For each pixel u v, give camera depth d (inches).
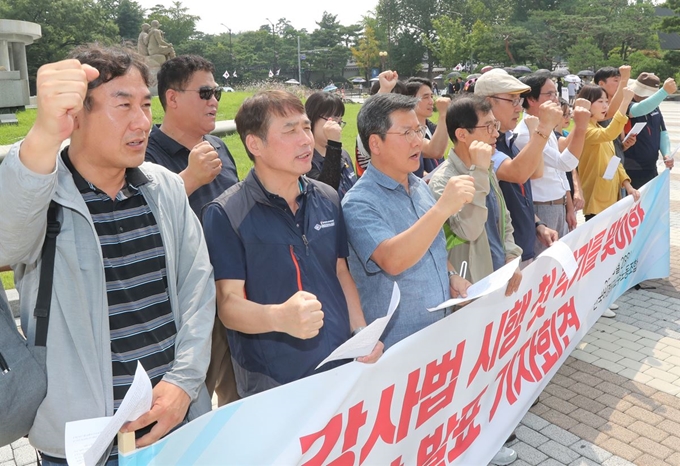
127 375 69.4
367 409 76.3
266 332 76.7
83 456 53.0
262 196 82.6
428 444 93.7
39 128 55.2
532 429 137.1
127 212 71.4
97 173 69.1
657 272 218.7
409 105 95.9
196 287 75.4
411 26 3240.7
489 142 117.0
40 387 63.6
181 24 3715.6
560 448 129.8
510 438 133.0
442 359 90.3
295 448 65.8
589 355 172.9
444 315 100.6
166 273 73.8
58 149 57.4
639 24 2293.3
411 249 85.4
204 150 98.6
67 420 65.2
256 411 63.1
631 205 173.8
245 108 82.7
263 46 3929.6
